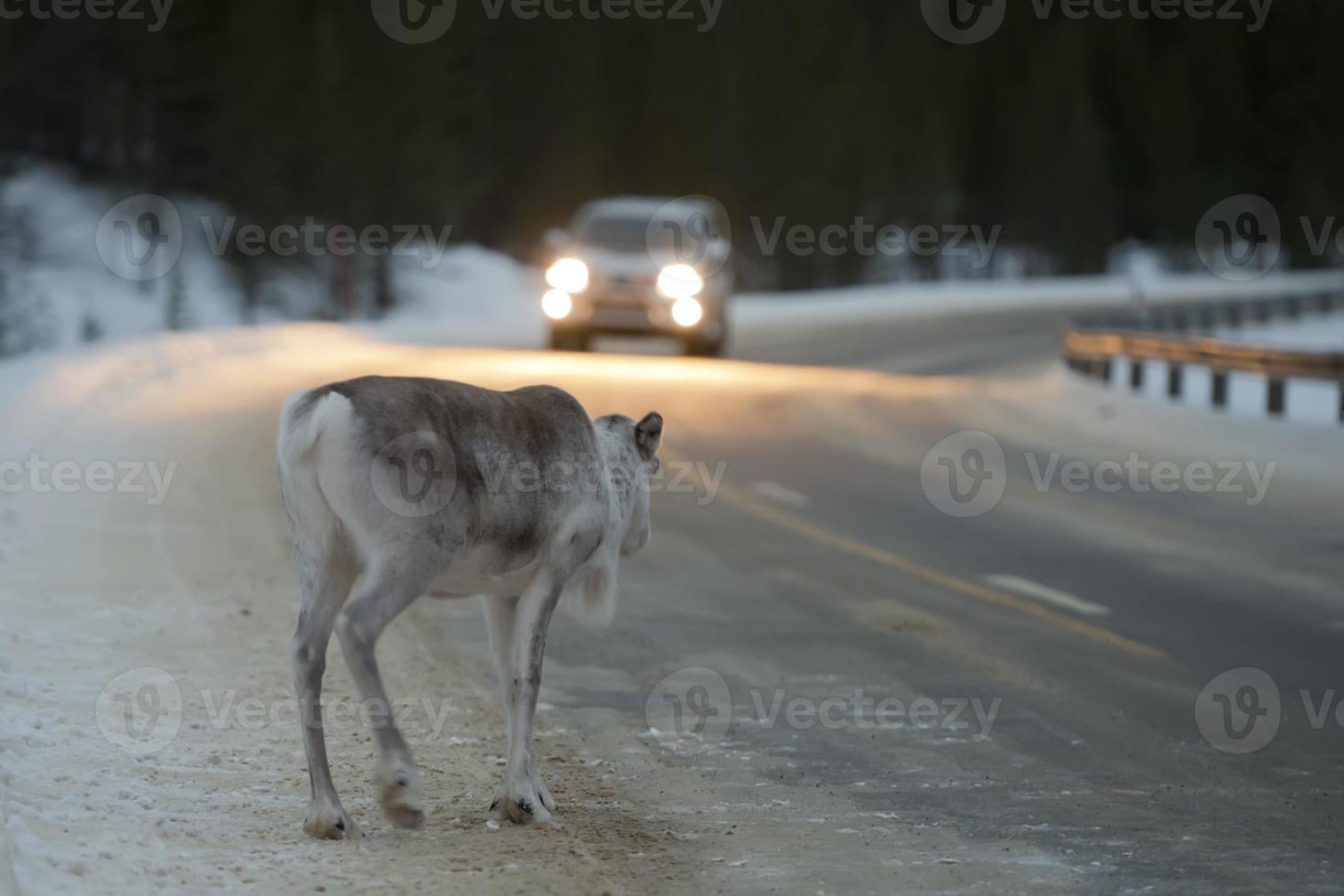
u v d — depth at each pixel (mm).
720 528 60531
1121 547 58969
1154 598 49719
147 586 44750
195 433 76125
